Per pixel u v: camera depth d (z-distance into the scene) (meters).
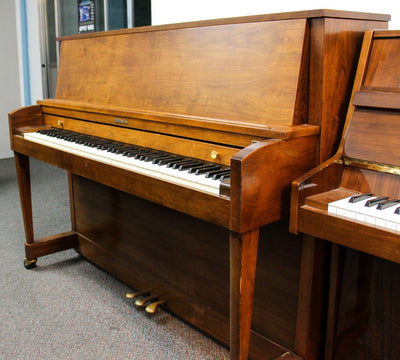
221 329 1.74
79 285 2.26
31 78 5.93
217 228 1.67
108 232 2.30
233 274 1.17
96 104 1.96
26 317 1.95
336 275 1.36
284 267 1.43
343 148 1.21
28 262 2.44
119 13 4.33
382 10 1.75
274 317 1.50
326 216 1.04
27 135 2.07
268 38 1.33
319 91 1.23
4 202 3.68
